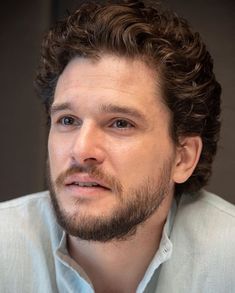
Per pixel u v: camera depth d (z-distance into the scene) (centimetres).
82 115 98
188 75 108
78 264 114
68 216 98
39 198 125
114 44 99
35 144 150
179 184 120
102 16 104
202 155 121
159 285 111
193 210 119
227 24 148
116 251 110
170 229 116
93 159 96
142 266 114
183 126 110
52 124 104
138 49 100
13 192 151
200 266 111
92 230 98
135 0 113
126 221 100
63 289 114
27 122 151
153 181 103
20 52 153
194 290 111
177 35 108
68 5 150
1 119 153
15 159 152
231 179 145
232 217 117
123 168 98
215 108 121
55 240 116
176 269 112
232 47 147
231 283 110
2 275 117
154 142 102
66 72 103
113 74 99
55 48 108
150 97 101
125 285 117
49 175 106
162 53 103
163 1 148
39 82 118
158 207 108
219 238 113
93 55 99
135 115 98
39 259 116
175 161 111
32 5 153
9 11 154
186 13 148
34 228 120
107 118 98
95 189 97
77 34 103
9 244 118
